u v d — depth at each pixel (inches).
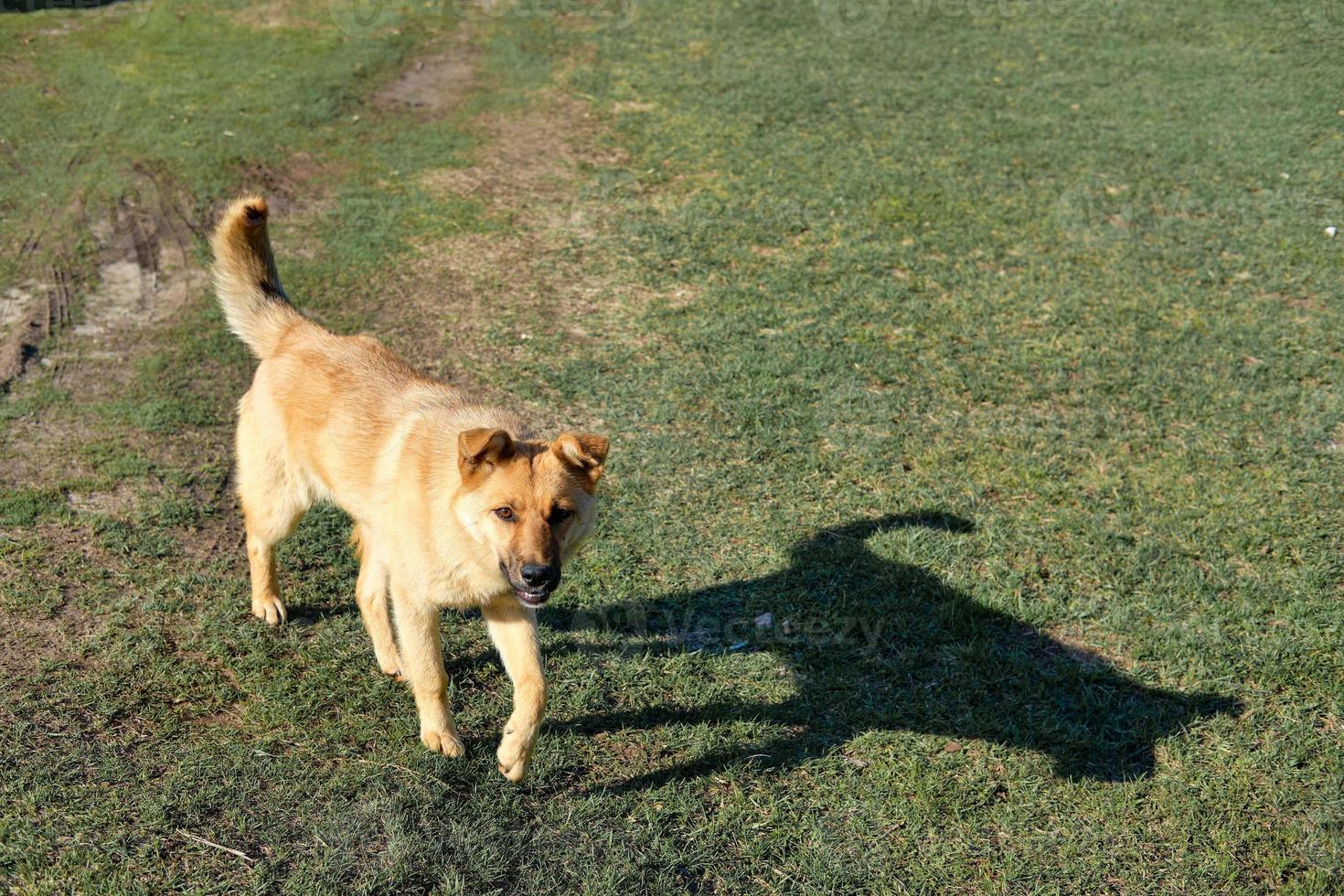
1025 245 408.2
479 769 186.4
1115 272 385.7
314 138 503.5
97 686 193.3
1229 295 368.5
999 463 281.6
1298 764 194.5
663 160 490.6
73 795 168.4
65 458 265.9
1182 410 304.2
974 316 356.5
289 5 711.1
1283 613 229.9
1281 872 174.7
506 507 170.2
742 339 341.7
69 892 152.9
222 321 346.3
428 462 182.1
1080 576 242.7
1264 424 296.4
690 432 293.0
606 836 174.4
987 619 229.1
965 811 185.2
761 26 695.7
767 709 206.4
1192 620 228.7
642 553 247.4
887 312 359.3
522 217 432.8
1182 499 267.1
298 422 201.8
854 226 422.6
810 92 576.4
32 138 479.2
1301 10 681.6
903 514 262.4
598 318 356.2
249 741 186.1
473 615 225.9
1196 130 518.3
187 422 287.6
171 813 168.1
